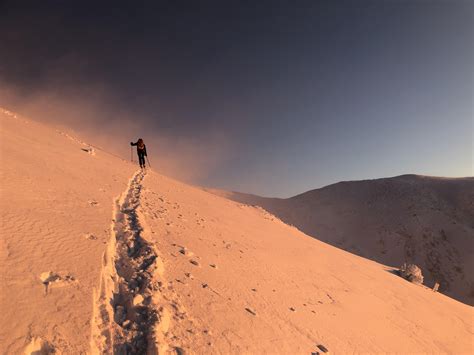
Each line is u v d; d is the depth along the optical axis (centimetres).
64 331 420
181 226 1187
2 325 390
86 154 1953
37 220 676
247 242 1407
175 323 543
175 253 861
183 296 646
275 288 959
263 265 1140
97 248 661
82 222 771
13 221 631
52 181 998
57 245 609
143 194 1484
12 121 1870
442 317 1650
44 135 1955
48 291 478
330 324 884
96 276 560
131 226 933
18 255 531
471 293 5991
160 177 2533
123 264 684
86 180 1235
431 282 6294
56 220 716
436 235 7331
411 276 2578
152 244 816
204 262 898
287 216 9219
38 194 833
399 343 1021
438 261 6706
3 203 692
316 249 2022
